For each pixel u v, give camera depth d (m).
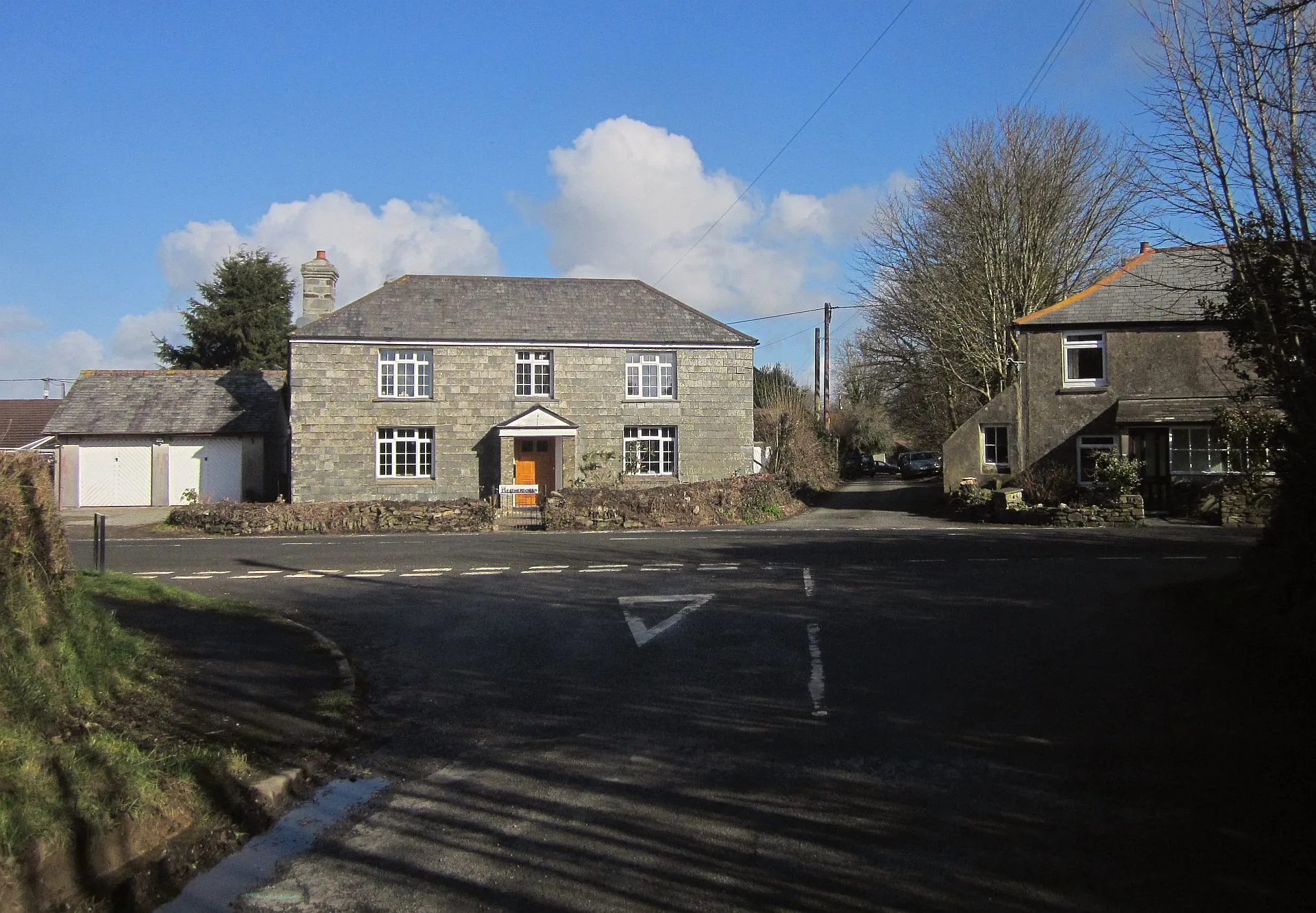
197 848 5.26
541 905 4.52
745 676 8.74
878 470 66.94
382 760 6.82
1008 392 29.36
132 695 7.61
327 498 33.25
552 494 26.50
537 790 6.09
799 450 39.31
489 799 5.97
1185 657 8.78
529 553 19.09
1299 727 6.77
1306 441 9.10
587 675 9.03
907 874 4.72
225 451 39.09
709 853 5.04
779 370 61.06
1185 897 4.41
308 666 9.23
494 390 34.44
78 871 4.77
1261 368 10.02
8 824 4.65
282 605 13.47
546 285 37.09
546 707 8.05
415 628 11.59
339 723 7.49
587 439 35.00
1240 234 9.48
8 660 6.46
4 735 5.50
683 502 26.81
